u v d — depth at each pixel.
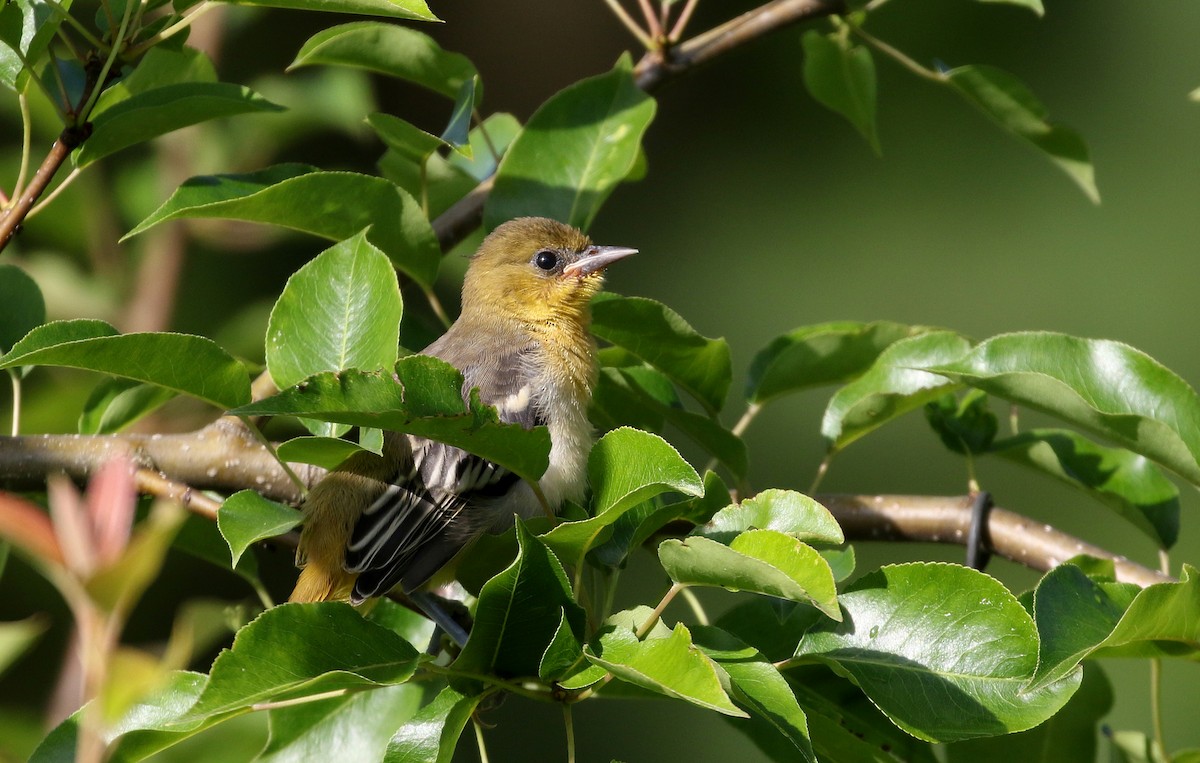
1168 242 22.72
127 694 3.08
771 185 24.19
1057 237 22.89
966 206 23.28
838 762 7.62
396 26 9.68
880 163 23.83
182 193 8.51
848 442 9.22
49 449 8.58
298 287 7.55
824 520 6.70
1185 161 23.17
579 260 10.82
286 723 8.35
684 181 24.52
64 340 7.40
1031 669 6.46
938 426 9.46
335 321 7.49
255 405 6.00
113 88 8.84
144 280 14.62
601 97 10.36
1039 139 11.06
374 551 8.70
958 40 23.98
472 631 6.49
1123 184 23.19
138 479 8.43
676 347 9.09
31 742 10.73
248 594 18.05
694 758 19.47
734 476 9.24
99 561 3.01
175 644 3.27
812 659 6.71
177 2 7.89
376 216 8.87
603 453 6.74
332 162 20.50
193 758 9.53
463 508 8.88
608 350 10.45
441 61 9.92
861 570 19.81
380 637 6.52
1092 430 7.63
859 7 10.75
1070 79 23.83
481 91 9.99
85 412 9.27
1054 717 8.41
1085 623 6.28
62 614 16.25
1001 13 23.94
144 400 9.34
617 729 19.61
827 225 23.67
